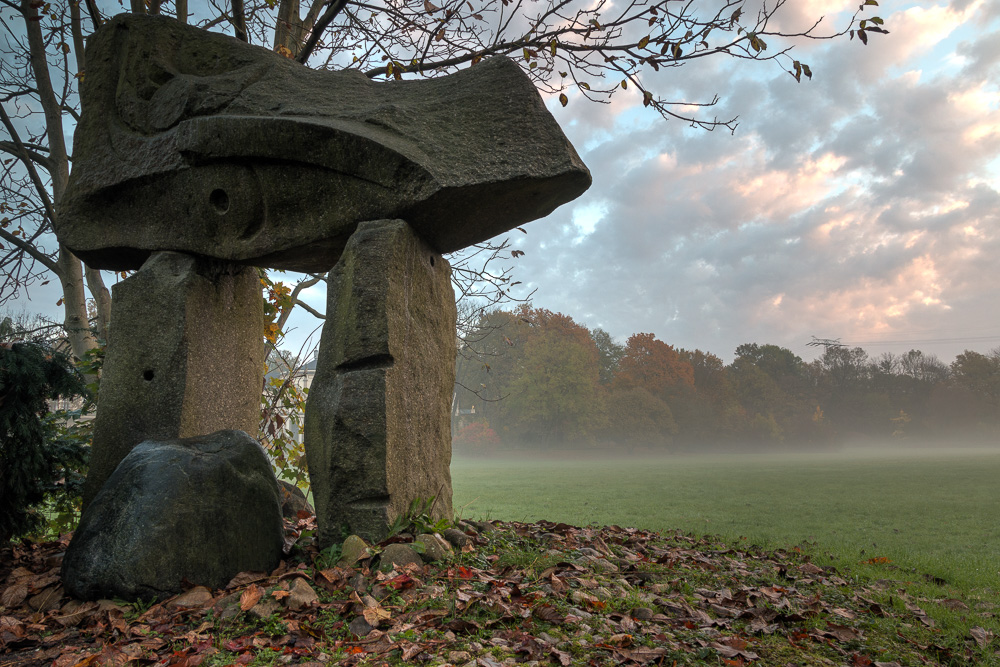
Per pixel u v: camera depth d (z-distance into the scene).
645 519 12.28
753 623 3.74
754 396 79.75
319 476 4.43
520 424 61.88
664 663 2.98
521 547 4.84
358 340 4.37
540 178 4.46
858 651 3.53
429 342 4.96
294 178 4.80
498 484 24.33
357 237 4.50
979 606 4.88
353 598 3.47
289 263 5.27
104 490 3.99
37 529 5.49
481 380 62.50
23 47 9.33
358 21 9.05
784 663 3.17
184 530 3.88
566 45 7.79
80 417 6.61
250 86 5.12
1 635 3.43
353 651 2.97
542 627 3.26
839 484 22.31
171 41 5.43
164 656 3.10
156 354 4.96
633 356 70.38
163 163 5.09
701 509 14.44
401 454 4.45
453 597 3.49
